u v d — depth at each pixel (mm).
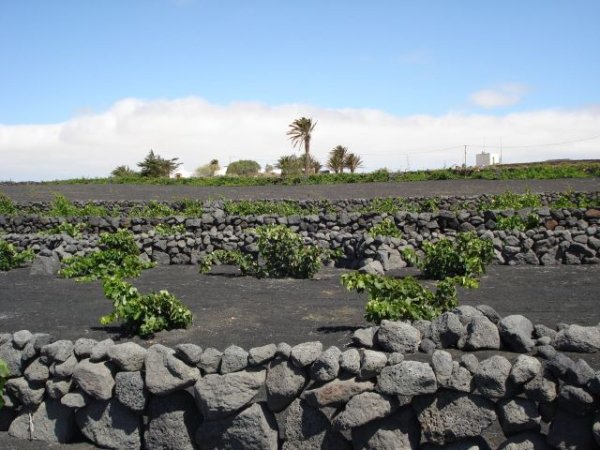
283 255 12805
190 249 15742
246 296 10758
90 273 13812
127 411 5816
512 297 10055
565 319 8406
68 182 40969
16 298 11227
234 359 5473
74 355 6043
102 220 19781
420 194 29391
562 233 13656
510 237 13969
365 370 5180
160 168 55062
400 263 14062
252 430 5398
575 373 4816
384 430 5199
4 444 6070
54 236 16828
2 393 6152
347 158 73375
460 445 5102
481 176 35781
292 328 8188
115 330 8453
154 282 12727
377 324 7477
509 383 4973
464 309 6977
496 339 6312
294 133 64312
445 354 5164
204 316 9172
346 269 14109
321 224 17734
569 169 35688
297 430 5422
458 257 12203
